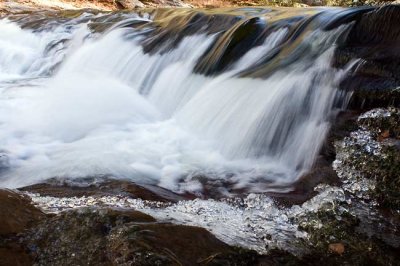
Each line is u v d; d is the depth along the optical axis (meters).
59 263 2.03
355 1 11.66
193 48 6.60
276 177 3.72
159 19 9.40
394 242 2.53
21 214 2.43
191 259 2.04
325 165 3.58
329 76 4.27
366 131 3.60
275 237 2.50
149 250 1.99
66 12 12.37
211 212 2.86
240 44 5.98
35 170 3.71
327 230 2.59
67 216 2.35
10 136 4.66
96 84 6.75
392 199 2.95
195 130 5.02
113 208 2.51
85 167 3.76
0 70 9.52
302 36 5.30
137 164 3.92
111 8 17.00
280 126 4.29
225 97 5.05
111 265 1.95
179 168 3.90
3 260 2.00
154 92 6.56
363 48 4.35
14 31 11.05
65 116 5.29
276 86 4.61
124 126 5.12
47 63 9.27
